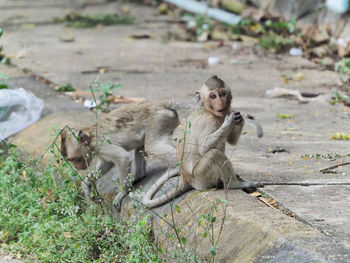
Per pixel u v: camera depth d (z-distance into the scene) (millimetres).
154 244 9234
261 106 16156
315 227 7848
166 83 18781
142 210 9516
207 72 20656
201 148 9328
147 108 10781
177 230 8625
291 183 9789
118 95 16906
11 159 12273
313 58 22641
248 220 8078
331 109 15773
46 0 44031
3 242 10820
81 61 22594
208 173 9344
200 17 30156
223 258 7965
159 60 22922
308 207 8641
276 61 22609
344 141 12828
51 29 31516
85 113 14945
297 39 24922
